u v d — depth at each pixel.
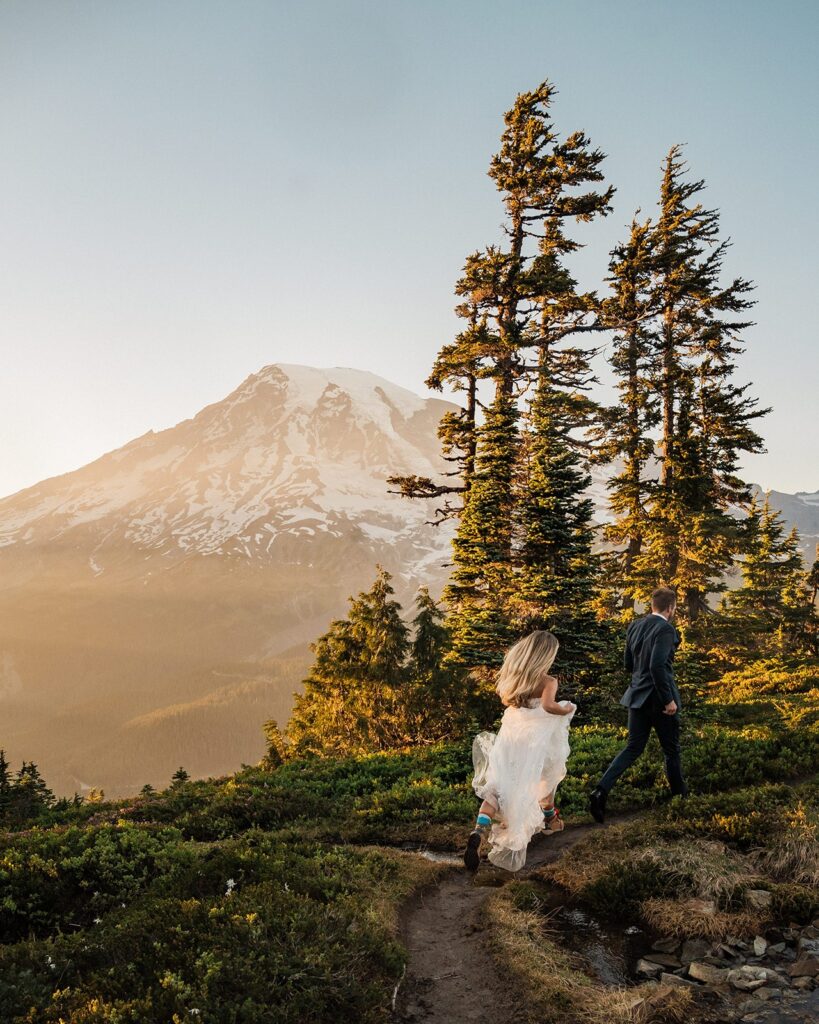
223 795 10.85
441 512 27.64
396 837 8.14
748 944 4.98
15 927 5.62
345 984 4.27
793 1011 4.09
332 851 6.96
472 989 4.64
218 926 4.76
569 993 4.39
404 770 11.99
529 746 6.55
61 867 6.21
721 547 29.31
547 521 19.23
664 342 31.84
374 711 22.20
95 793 18.59
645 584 30.09
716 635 29.92
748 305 31.28
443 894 6.30
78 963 4.59
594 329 30.30
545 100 28.88
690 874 5.77
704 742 10.61
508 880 6.45
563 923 5.52
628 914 5.55
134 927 4.87
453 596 22.20
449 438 27.62
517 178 27.86
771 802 7.28
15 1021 3.85
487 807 6.39
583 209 28.56
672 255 31.34
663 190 33.41
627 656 7.93
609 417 30.56
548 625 18.89
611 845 6.67
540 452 20.50
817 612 32.59
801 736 10.75
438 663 22.50
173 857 6.53
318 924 4.89
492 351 26.62
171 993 3.98
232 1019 3.80
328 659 26.38
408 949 5.21
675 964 4.85
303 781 12.02
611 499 31.83
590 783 9.20
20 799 14.47
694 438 30.48
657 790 8.61
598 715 16.64
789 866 5.94
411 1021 4.30
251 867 6.00
